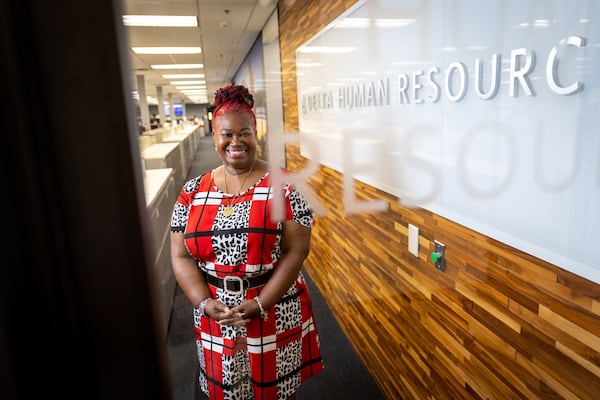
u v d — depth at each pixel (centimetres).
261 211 116
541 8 81
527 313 94
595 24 70
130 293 30
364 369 202
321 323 242
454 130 115
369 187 182
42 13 26
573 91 75
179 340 182
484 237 107
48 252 28
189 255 125
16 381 28
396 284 163
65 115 27
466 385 121
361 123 182
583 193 76
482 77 101
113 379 31
